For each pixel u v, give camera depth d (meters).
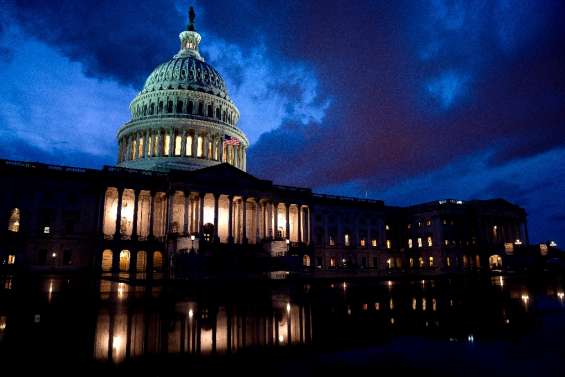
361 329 20.31
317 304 29.89
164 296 35.28
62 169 75.56
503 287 47.53
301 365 13.79
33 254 70.62
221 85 118.00
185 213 77.06
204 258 65.38
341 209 105.75
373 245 110.00
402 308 28.19
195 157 100.88
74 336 18.58
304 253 90.44
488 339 17.66
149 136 102.56
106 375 12.86
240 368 13.50
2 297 34.28
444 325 21.42
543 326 20.69
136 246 75.19
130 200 83.81
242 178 84.56
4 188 70.44
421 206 115.00
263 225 89.94
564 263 112.12
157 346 16.78
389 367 13.34
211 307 27.80
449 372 12.62
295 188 93.25
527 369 12.77
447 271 106.69
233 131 108.56
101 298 33.44
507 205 121.94
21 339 18.00
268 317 23.69
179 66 113.69
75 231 74.38
